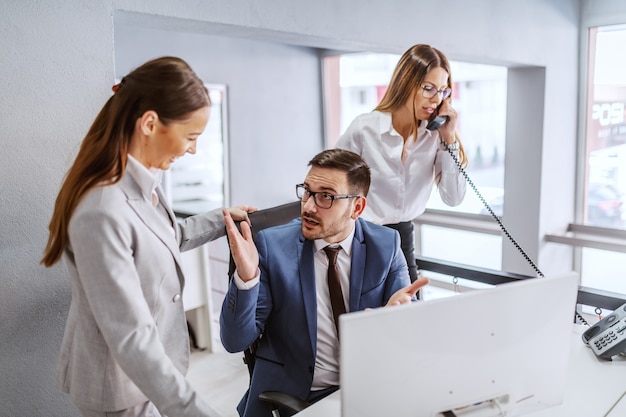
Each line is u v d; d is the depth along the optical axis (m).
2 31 1.40
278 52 4.79
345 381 1.04
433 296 4.49
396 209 2.34
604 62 3.77
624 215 3.83
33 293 1.55
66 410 1.67
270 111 4.81
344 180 1.50
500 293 1.11
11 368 1.55
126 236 1.17
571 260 4.07
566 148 3.88
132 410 1.32
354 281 1.60
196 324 3.63
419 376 1.09
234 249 1.41
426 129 2.25
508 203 3.92
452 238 4.54
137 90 1.18
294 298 1.57
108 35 1.58
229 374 3.34
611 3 3.63
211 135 4.44
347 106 5.09
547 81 3.61
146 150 1.24
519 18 3.27
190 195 4.40
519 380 1.19
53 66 1.49
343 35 2.26
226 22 1.83
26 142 1.47
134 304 1.16
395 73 2.17
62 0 1.48
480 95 4.30
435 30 2.73
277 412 1.50
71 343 1.31
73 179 1.18
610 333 1.61
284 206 1.83
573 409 1.35
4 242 1.48
